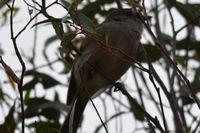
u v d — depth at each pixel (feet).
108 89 38.42
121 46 34.50
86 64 33.99
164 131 25.71
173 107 28.40
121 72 35.04
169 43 38.19
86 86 33.17
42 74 36.94
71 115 27.37
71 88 34.76
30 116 36.27
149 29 26.22
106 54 33.71
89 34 24.40
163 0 37.01
